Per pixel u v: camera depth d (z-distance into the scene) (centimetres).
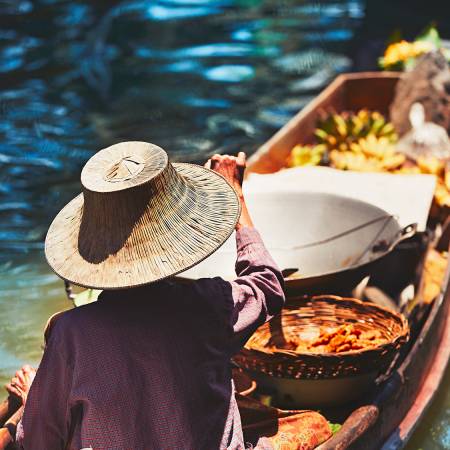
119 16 1797
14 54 1627
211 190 413
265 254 430
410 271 703
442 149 897
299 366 515
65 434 393
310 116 961
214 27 1745
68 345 382
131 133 1322
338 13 1809
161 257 382
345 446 489
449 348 697
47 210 1073
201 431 399
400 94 973
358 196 696
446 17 1731
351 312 581
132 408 383
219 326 402
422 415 617
